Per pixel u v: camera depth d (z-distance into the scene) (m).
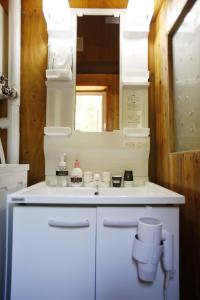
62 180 1.38
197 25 1.03
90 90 1.56
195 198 1.01
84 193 1.30
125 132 1.48
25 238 0.92
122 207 0.93
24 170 1.31
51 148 1.49
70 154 1.49
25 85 1.55
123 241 0.92
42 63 1.56
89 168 1.49
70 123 1.51
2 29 1.49
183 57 1.19
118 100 1.55
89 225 0.92
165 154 1.38
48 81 1.51
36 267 0.91
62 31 1.53
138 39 1.55
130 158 1.50
